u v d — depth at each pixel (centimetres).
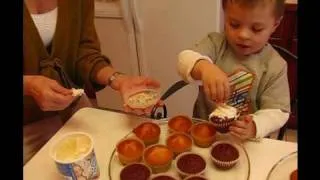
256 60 105
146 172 79
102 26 194
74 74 125
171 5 177
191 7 175
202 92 114
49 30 114
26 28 104
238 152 82
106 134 94
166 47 192
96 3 192
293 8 151
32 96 105
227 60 109
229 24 99
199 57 99
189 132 90
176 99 202
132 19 187
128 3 181
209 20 176
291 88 125
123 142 87
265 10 91
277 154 83
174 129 91
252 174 79
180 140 86
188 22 180
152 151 84
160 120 96
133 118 99
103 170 83
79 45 124
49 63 112
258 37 96
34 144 112
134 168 80
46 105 93
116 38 197
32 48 107
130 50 198
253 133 87
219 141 87
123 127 96
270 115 93
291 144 86
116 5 189
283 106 100
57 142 78
